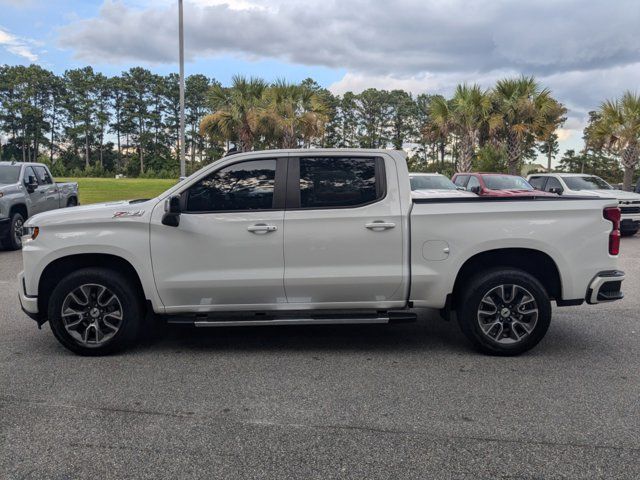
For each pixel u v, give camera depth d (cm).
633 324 605
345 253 484
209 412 375
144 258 482
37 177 1339
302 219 482
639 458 313
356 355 500
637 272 934
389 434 343
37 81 10675
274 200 488
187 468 302
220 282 482
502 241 480
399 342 543
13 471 299
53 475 295
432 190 1405
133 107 10925
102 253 486
